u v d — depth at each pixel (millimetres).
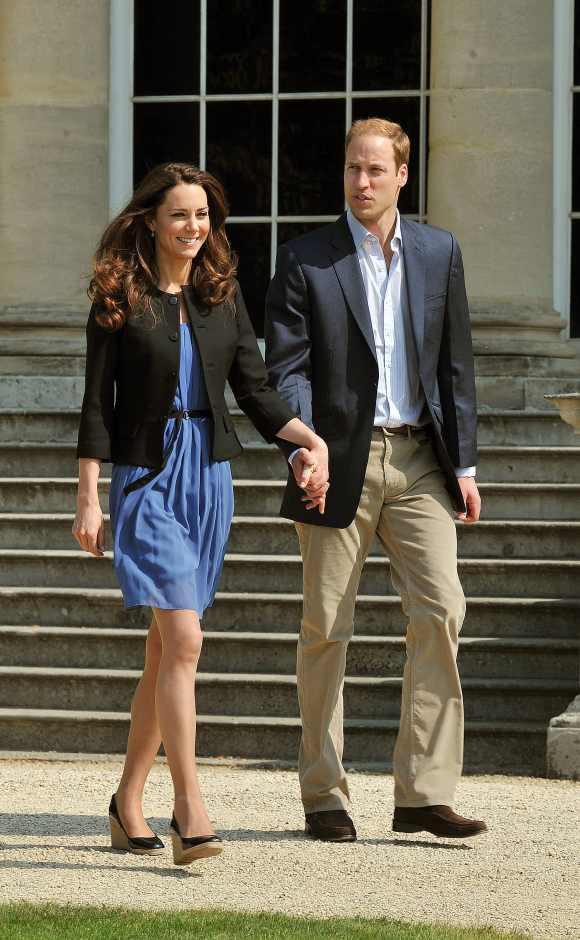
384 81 31781
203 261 14359
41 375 30906
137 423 13961
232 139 32312
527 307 29969
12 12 31547
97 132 31609
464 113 30125
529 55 30031
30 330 31188
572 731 20172
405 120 31703
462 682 22531
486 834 15594
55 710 23094
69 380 30516
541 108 30109
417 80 31656
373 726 21953
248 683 22781
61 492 26844
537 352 29625
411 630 15180
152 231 14234
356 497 15172
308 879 13617
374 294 15461
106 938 11203
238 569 24766
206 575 14133
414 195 31672
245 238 32375
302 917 12148
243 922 11750
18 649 24000
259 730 22203
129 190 32250
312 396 15375
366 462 15211
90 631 23859
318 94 32031
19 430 29000
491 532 25031
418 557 15156
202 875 13680
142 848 14438
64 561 25266
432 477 15492
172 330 14023
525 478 26766
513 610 23547
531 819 16516
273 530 25438
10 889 13086
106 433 13992
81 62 31594
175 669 13609
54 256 31422
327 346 15281
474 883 13586
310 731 15336
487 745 21844
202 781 19125
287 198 32219
